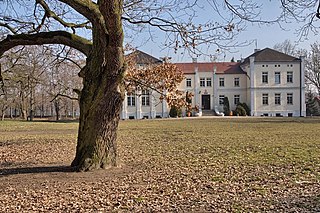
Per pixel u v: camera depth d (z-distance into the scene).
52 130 32.00
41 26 12.43
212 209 6.67
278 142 18.92
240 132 26.27
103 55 10.20
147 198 7.68
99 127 10.62
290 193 7.79
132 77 12.41
